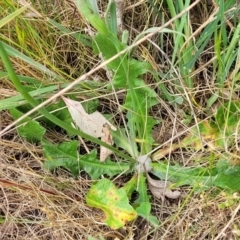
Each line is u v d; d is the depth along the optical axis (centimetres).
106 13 35
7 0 38
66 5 42
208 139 40
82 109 38
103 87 40
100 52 34
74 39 42
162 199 41
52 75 39
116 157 42
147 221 40
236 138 38
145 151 41
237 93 41
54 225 40
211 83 41
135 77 37
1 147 43
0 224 41
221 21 35
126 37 35
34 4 42
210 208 40
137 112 39
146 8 42
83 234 40
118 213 38
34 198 41
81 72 43
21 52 39
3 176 42
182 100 41
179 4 37
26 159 43
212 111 41
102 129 40
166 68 42
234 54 37
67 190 41
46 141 41
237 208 37
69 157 40
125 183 42
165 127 43
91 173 41
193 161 41
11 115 40
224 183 38
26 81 39
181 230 40
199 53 38
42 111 31
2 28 41
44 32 42
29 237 41
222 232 37
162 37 41
